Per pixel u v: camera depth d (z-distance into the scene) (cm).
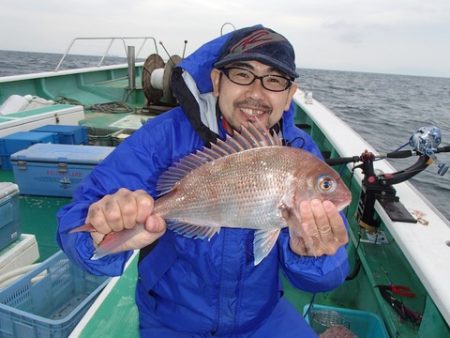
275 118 70
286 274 73
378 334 85
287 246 67
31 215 148
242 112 68
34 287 93
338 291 112
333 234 55
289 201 58
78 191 67
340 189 58
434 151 93
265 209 59
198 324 71
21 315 79
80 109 230
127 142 70
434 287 61
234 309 70
